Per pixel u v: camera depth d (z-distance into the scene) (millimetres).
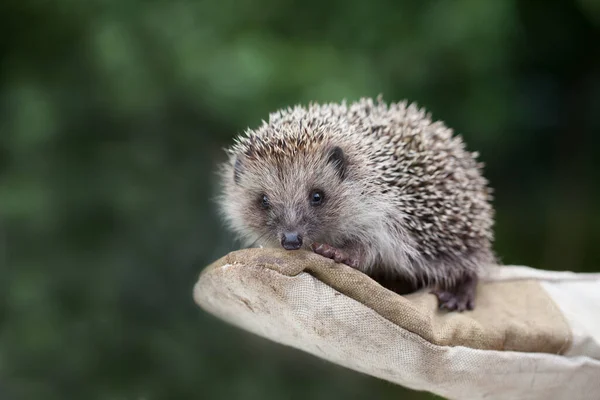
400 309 571
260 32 1044
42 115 982
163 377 933
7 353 913
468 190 684
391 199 669
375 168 673
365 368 597
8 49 1043
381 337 571
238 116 967
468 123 1181
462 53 1075
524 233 1494
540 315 623
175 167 1012
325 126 686
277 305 572
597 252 1421
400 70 1074
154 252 970
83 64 990
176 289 968
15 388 905
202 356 948
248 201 688
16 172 970
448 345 582
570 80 1600
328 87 963
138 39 979
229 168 725
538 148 1590
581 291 643
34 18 1016
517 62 1393
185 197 998
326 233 675
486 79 1186
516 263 1408
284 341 620
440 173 673
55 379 916
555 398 606
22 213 944
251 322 614
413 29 1083
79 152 990
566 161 1599
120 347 936
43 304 933
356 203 670
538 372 597
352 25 1088
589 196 1550
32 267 942
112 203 969
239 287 575
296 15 1085
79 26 1000
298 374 964
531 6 1452
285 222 667
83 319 935
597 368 602
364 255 671
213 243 990
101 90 987
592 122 1592
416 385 596
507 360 589
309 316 570
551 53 1569
